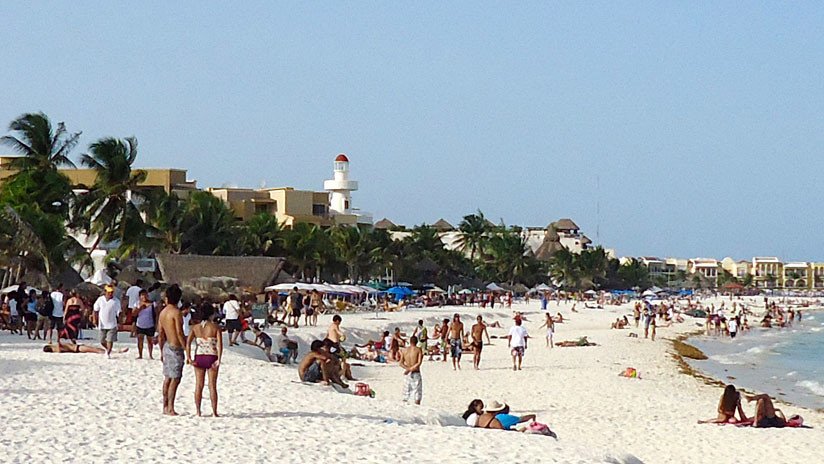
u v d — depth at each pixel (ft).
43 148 212.43
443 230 540.93
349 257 342.44
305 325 179.63
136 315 97.40
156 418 58.13
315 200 390.21
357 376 120.47
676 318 329.11
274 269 218.59
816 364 181.88
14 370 79.10
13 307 119.85
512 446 53.62
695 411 94.68
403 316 246.06
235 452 48.60
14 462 44.21
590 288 552.00
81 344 103.40
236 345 119.03
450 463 47.67
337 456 48.55
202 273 211.82
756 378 149.38
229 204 357.41
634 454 70.33
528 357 155.94
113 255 218.59
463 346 161.07
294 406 67.41
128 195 254.68
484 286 402.52
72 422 55.62
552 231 597.11
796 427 83.41
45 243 169.78
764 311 470.39
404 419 66.49
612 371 134.00
